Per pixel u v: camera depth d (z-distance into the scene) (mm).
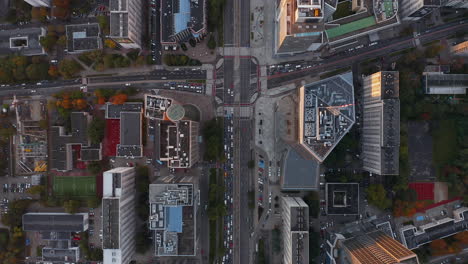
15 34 171875
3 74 168000
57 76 174875
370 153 163000
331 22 165750
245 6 174000
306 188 166625
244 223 175000
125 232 158375
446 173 172625
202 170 175125
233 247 174875
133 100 174500
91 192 176000
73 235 174875
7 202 176875
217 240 175250
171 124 163125
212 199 167750
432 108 164375
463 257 174000
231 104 175125
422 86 170125
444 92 167875
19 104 174500
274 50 170500
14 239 172125
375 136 156875
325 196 170500
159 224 149875
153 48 174250
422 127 174250
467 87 167125
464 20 173000
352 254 145750
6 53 173375
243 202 175000
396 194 171500
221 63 174750
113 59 169625
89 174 176125
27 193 176625
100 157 170625
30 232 176375
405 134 168375
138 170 172000
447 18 172875
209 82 175000
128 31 151625
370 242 153875
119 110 167875
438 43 173375
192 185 148250
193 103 175625
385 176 173750
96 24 169250
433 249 170375
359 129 174000
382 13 163375
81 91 173125
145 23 173625
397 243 143250
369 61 172375
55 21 175500
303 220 151250
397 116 150000
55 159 169625
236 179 174625
